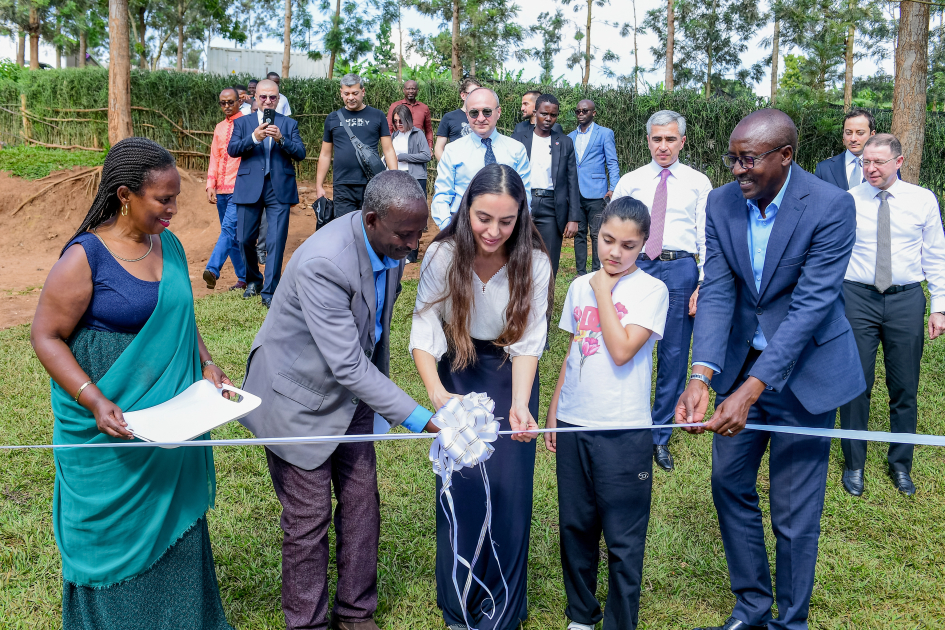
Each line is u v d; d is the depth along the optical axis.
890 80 29.95
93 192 12.22
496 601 2.87
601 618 2.96
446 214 5.20
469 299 2.64
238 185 7.46
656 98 16.02
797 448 2.83
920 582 3.32
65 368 2.29
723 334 2.92
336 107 15.52
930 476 4.39
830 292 2.72
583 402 2.72
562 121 15.58
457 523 2.84
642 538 2.73
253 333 6.50
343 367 2.50
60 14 25.27
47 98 17.16
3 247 11.09
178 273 2.50
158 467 2.44
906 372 4.26
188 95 15.73
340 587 2.83
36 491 3.82
